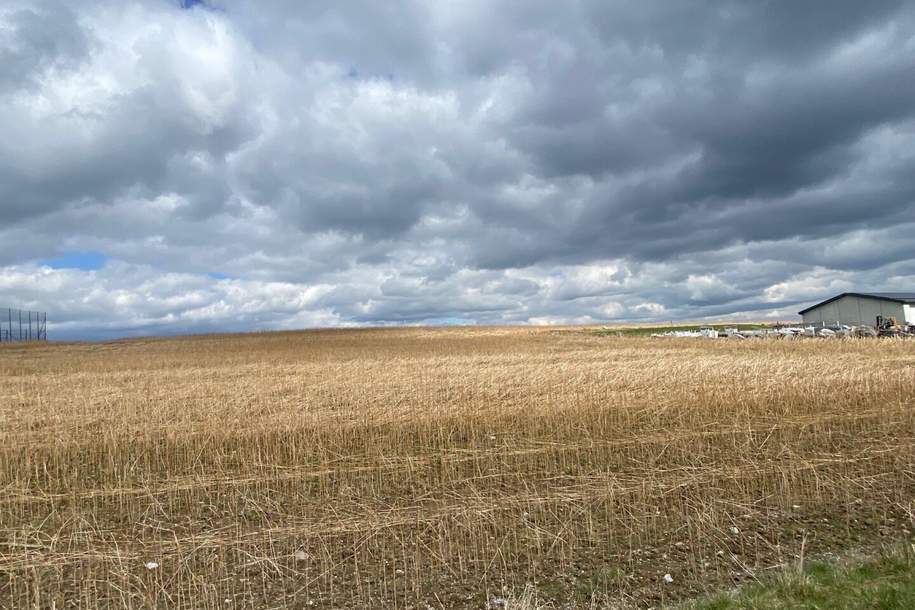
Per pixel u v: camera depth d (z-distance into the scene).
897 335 44.28
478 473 10.59
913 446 11.03
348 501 9.31
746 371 21.47
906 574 5.44
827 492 8.87
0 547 7.88
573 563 6.91
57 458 11.99
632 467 10.69
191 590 6.49
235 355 41.66
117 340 66.88
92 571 7.04
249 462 11.73
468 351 42.88
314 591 6.45
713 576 6.46
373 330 79.06
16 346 57.19
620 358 31.98
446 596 6.27
